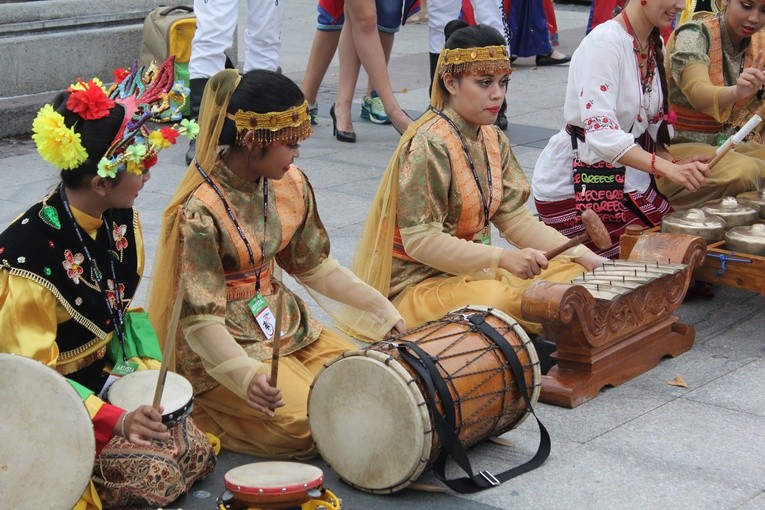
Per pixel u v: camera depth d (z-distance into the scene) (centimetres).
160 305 409
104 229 371
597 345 459
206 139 398
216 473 402
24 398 330
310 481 342
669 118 575
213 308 396
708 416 450
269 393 384
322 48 940
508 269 464
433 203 480
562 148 576
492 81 475
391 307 434
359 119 1014
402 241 490
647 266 493
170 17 955
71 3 994
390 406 371
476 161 491
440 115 488
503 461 414
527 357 406
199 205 397
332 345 442
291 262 439
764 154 627
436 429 371
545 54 1256
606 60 537
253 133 386
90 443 329
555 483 394
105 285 372
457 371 381
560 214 582
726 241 525
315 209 432
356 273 512
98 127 344
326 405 386
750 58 606
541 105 1066
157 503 362
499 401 396
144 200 752
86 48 1001
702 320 561
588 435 433
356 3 867
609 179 564
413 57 1303
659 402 464
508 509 376
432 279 504
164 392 367
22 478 331
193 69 837
